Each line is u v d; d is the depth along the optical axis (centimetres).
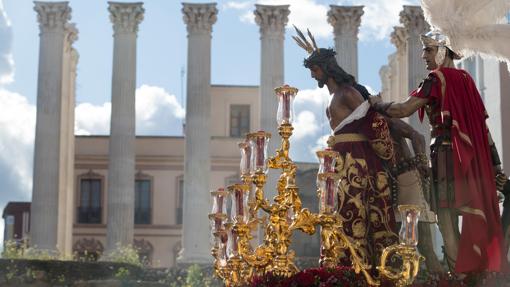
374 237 2022
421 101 1938
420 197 2006
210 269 7544
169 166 11144
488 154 1912
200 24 9281
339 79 2078
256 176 2014
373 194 2030
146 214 11031
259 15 9231
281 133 2017
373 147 2036
